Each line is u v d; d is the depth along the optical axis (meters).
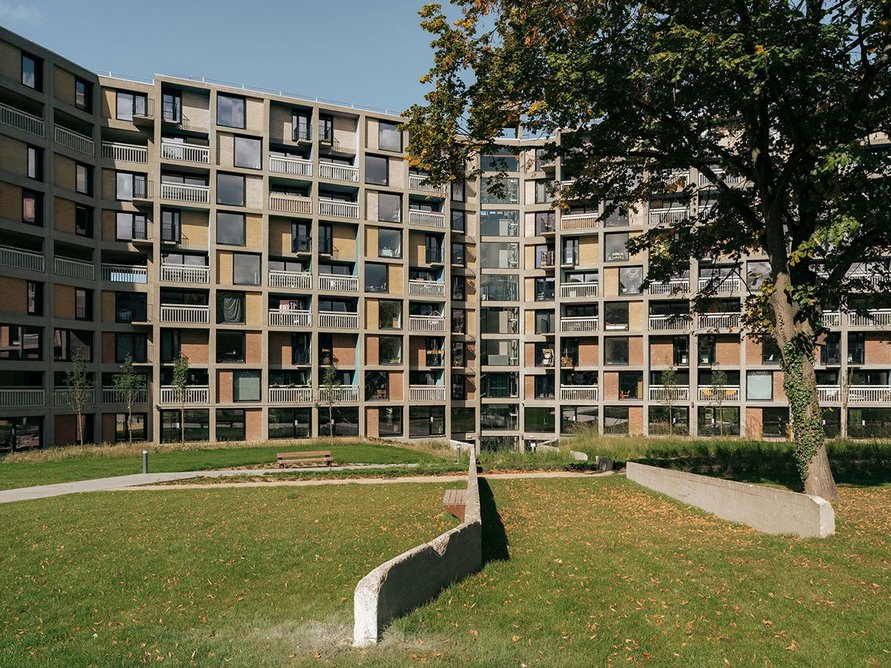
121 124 43.50
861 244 18.34
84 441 41.72
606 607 9.77
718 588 10.66
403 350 49.78
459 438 53.12
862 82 17.19
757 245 21.73
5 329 37.72
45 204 39.56
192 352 44.56
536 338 54.88
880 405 46.47
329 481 24.45
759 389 48.53
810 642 8.42
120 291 43.22
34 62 39.50
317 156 47.31
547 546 13.69
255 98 46.19
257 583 11.06
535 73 18.48
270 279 45.97
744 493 16.23
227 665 7.43
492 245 55.16
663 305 50.69
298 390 46.56
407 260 49.84
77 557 12.76
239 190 45.38
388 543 13.73
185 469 28.58
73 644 8.33
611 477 24.94
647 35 17.11
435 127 19.98
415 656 7.51
